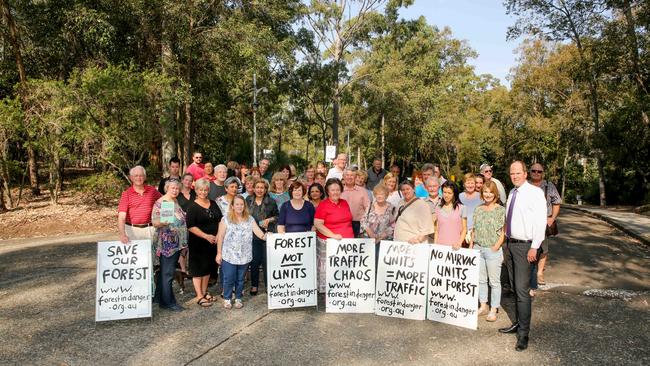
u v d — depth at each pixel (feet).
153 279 20.77
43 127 50.11
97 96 49.29
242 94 85.46
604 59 74.02
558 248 37.35
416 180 27.40
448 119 144.77
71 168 96.43
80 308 20.65
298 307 21.38
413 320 19.85
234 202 20.57
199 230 20.54
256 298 22.68
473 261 18.83
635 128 75.56
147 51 68.08
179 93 54.80
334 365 15.07
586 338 17.47
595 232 47.85
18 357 15.47
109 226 46.26
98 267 18.94
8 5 55.67
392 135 147.13
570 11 81.51
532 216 16.75
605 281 26.21
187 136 69.26
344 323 19.34
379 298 20.52
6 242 38.88
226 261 20.58
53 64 67.67
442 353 16.11
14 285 24.35
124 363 15.11
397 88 114.73
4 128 49.75
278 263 20.98
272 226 23.82
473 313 18.66
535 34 86.48
